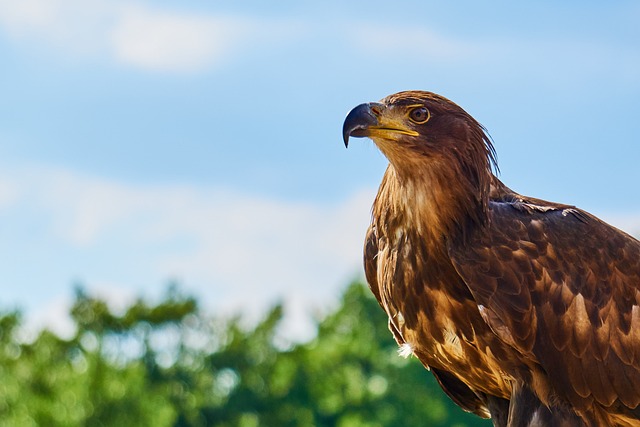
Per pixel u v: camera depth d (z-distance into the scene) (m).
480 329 13.36
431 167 13.28
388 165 13.94
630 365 13.28
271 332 93.69
